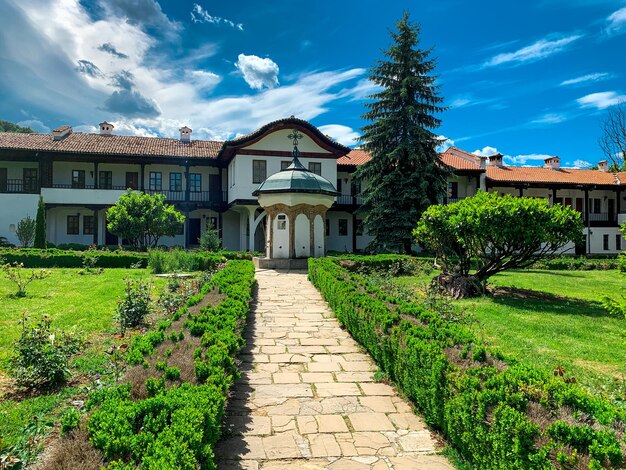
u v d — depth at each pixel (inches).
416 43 1024.9
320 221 815.7
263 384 234.4
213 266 735.1
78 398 196.4
